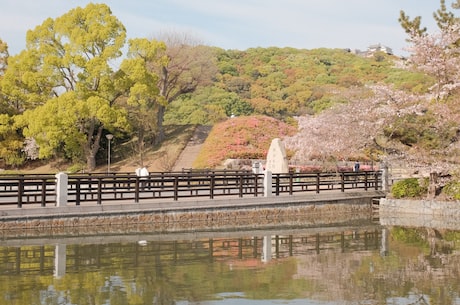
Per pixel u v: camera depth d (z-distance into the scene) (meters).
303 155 32.38
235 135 40.62
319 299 10.22
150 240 16.36
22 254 13.78
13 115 38.00
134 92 35.75
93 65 34.69
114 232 17.39
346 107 26.92
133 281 11.36
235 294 10.47
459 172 22.31
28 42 35.88
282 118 56.47
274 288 10.99
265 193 21.58
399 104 23.88
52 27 36.09
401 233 18.89
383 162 26.27
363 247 16.09
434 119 23.22
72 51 35.03
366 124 23.91
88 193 17.42
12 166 41.16
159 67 43.19
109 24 35.22
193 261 13.61
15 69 35.31
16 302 9.59
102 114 34.12
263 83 66.12
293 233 18.58
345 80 63.62
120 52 35.66
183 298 10.12
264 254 14.79
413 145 23.84
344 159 36.97
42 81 34.81
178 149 42.12
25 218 16.23
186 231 18.22
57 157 42.47
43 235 16.27
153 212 18.58
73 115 33.56
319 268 13.05
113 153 43.00
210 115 54.25
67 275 11.78
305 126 30.75
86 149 39.16
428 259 14.30
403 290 10.96
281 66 72.06
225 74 66.50
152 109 43.09
